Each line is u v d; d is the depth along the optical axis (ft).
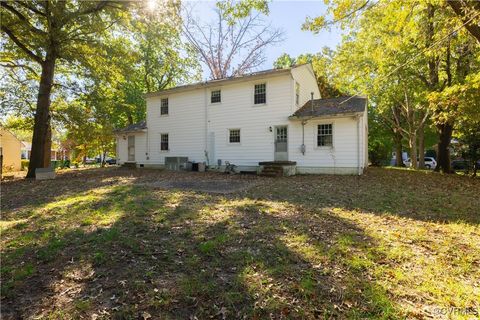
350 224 17.58
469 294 9.68
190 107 61.31
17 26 43.21
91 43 49.26
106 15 49.29
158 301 9.32
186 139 61.93
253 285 10.19
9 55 52.24
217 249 13.39
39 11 43.78
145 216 18.97
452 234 15.75
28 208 23.34
